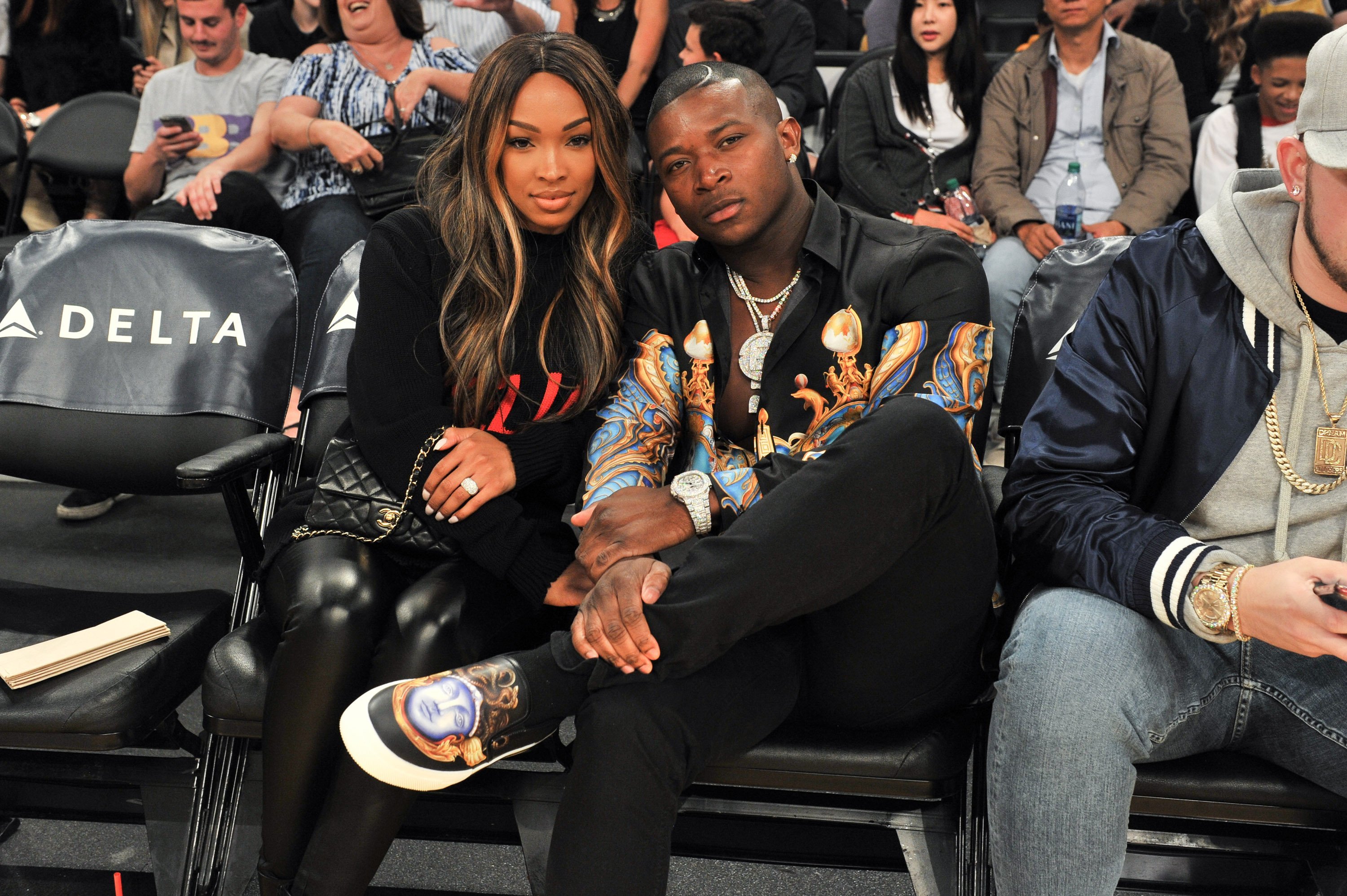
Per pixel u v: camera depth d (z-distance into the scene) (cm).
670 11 350
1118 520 126
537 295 155
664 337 156
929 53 304
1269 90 300
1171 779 125
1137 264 139
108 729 141
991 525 127
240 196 301
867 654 127
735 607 116
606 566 125
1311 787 125
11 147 361
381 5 294
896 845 143
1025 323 172
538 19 335
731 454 153
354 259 192
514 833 146
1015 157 306
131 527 303
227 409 181
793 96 337
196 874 147
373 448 147
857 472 117
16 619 165
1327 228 118
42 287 188
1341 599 107
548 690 124
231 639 146
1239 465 133
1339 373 129
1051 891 116
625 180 155
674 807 119
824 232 149
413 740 116
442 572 142
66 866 173
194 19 325
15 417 182
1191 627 117
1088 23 295
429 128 297
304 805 133
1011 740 120
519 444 150
